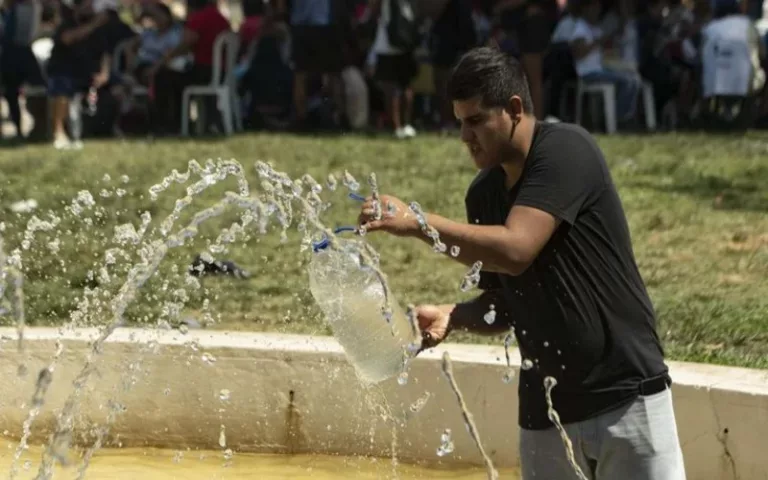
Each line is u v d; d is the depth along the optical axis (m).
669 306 16.88
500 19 40.00
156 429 13.45
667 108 40.81
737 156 31.45
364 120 38.56
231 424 13.28
